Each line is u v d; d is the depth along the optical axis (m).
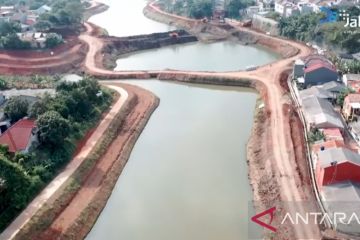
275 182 49.31
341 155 45.88
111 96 79.25
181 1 175.75
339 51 104.62
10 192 44.03
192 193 50.19
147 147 63.00
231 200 48.41
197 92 88.12
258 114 71.12
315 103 66.50
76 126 62.16
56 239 42.09
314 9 136.62
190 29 147.00
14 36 105.06
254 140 61.84
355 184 44.34
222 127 68.94
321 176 46.06
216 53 120.50
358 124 60.50
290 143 58.00
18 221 42.66
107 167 56.22
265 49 123.56
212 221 44.78
